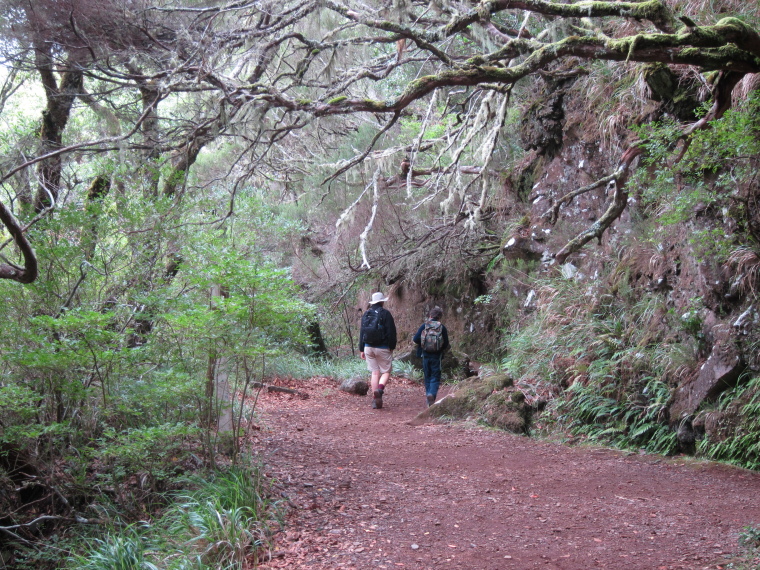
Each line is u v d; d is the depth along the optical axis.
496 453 7.33
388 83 13.20
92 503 5.09
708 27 4.71
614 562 3.98
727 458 6.72
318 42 5.89
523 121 11.50
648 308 8.50
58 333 5.63
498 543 4.32
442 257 14.52
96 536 4.68
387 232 14.06
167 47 6.37
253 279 5.09
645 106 8.67
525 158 12.49
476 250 14.31
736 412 6.71
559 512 5.07
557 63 10.55
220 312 5.14
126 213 6.01
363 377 13.38
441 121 12.54
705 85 7.17
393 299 17.70
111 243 6.28
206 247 5.96
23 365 4.98
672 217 6.45
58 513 5.25
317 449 7.05
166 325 5.68
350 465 6.41
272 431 7.88
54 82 7.83
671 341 7.96
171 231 6.27
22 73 7.89
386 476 6.05
